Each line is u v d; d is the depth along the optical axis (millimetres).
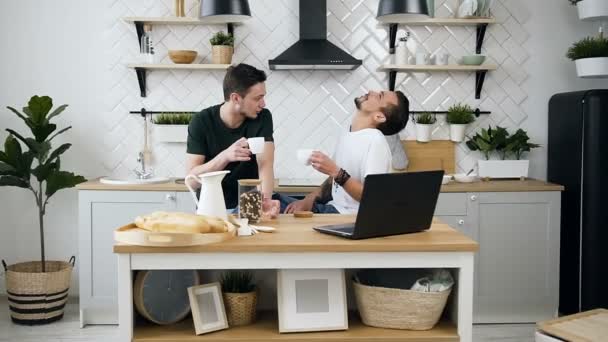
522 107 5082
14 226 5008
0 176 4426
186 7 4918
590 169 4492
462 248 2400
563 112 4781
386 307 2520
